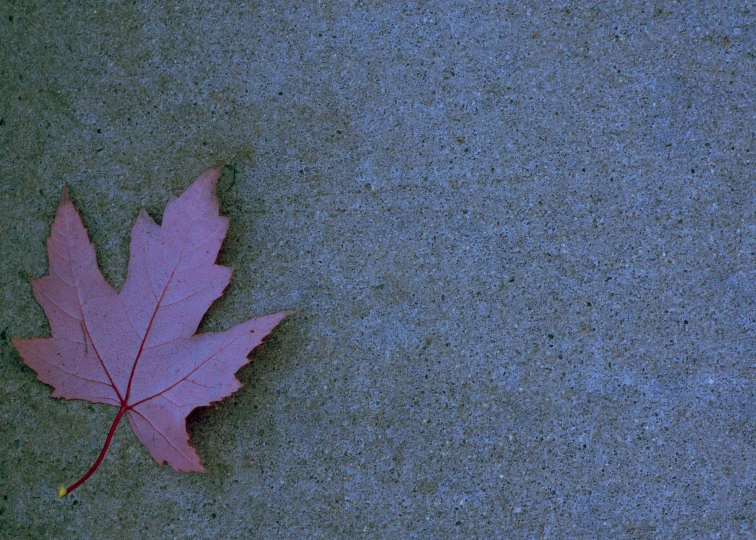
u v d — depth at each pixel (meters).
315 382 0.59
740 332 0.60
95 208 0.60
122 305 0.58
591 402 0.60
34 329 0.59
